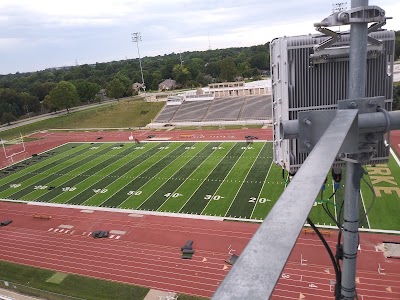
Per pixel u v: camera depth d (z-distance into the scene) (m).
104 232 31.38
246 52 180.38
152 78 131.50
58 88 93.31
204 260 26.20
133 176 44.53
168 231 30.83
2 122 88.38
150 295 23.02
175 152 52.72
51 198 40.44
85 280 25.25
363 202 31.42
